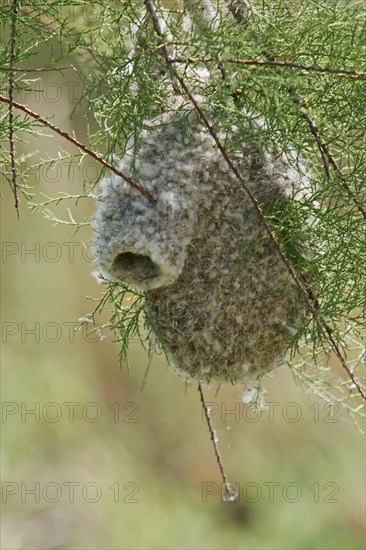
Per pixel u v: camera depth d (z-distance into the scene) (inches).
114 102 122.5
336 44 122.0
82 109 138.0
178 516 172.7
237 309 123.8
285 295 123.9
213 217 123.5
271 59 122.2
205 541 167.9
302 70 122.0
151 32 122.1
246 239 123.6
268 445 183.0
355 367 127.0
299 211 123.3
